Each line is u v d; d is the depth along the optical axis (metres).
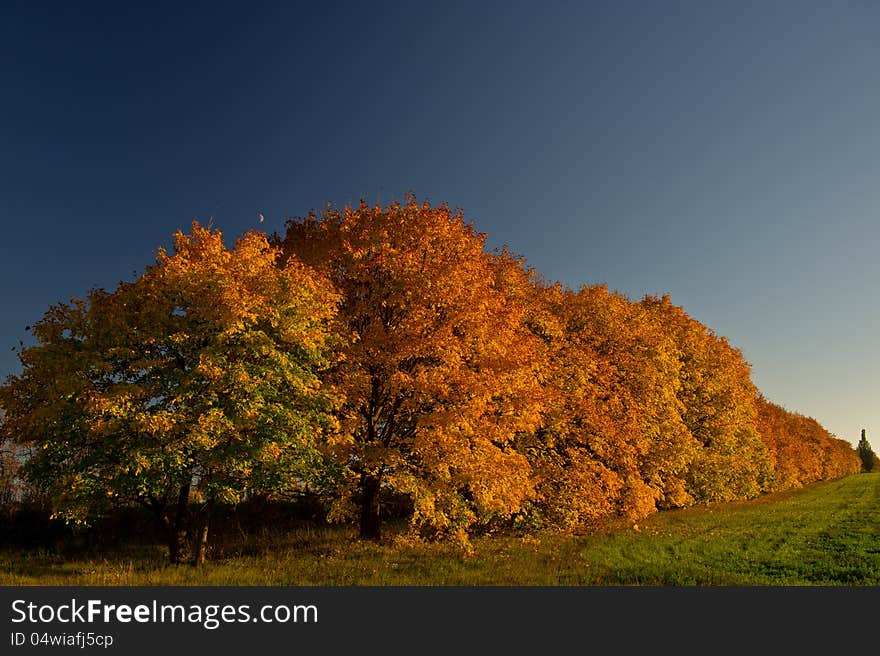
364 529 21.47
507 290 26.69
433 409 20.45
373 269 20.52
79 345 16.50
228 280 16.11
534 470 26.12
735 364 49.66
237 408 15.70
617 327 32.62
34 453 19.16
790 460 72.19
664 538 25.83
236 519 25.56
